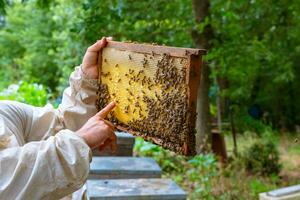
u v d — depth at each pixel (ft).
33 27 48.57
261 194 13.73
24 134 5.38
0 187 3.95
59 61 39.60
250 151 23.94
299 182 21.45
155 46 4.83
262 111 44.21
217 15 24.57
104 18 17.49
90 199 10.05
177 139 4.58
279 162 26.73
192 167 21.12
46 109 5.70
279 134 38.83
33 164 4.07
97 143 4.61
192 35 22.98
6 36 52.60
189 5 23.85
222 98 32.35
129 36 21.54
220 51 21.58
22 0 17.51
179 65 4.45
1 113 5.08
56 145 4.18
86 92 5.86
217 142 23.81
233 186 18.60
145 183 11.34
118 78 5.50
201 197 17.47
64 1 30.58
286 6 26.16
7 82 46.80
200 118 22.76
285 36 29.58
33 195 4.03
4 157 4.06
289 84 42.24
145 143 21.85
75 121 5.78
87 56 5.88
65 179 4.10
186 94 4.37
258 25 27.61
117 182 11.31
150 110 4.96
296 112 43.52
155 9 21.84
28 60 48.60
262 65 33.81
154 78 4.85
